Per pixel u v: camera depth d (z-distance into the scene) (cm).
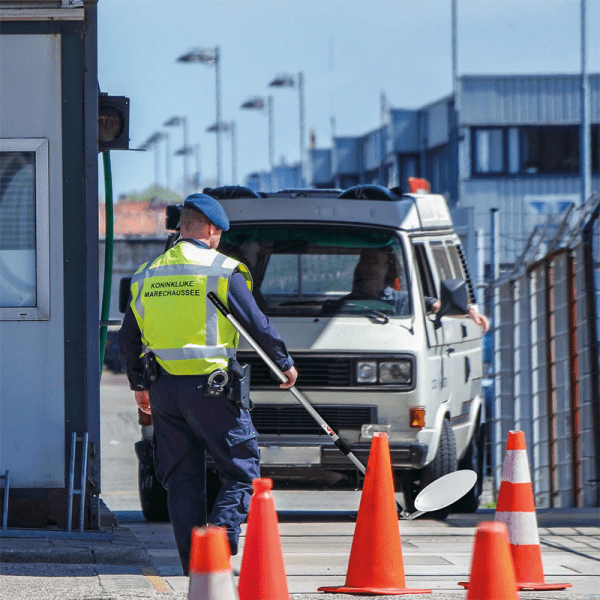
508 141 15300
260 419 3250
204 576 1483
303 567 2536
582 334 4338
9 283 2711
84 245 2711
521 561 2273
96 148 2717
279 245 3419
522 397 5253
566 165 15338
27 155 2716
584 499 4288
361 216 3456
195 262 2189
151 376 2180
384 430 3241
